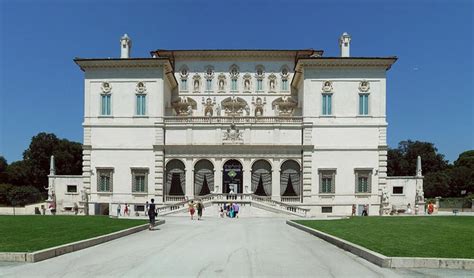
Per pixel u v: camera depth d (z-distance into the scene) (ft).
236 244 88.17
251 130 234.99
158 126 234.99
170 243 89.61
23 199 328.70
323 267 61.62
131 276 55.93
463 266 59.77
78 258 68.95
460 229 103.55
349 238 86.53
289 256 71.51
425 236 88.22
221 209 211.61
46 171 422.82
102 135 236.63
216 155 234.38
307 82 234.79
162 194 231.71
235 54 271.69
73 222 124.88
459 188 456.04
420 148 510.17
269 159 233.35
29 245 73.26
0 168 413.80
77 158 444.55
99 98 238.48
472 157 504.84
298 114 259.80
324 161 231.30
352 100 233.96
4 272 58.03
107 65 238.27
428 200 326.03
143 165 234.38
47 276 55.98
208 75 273.13
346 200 228.84
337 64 234.38
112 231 102.27
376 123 232.32
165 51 268.21
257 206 212.64
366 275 56.18
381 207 227.81
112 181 233.76
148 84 237.66
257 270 59.57
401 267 60.64
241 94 271.90
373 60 232.32
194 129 236.02
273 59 273.95
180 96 272.10
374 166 230.48
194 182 233.96
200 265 63.26
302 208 214.69
